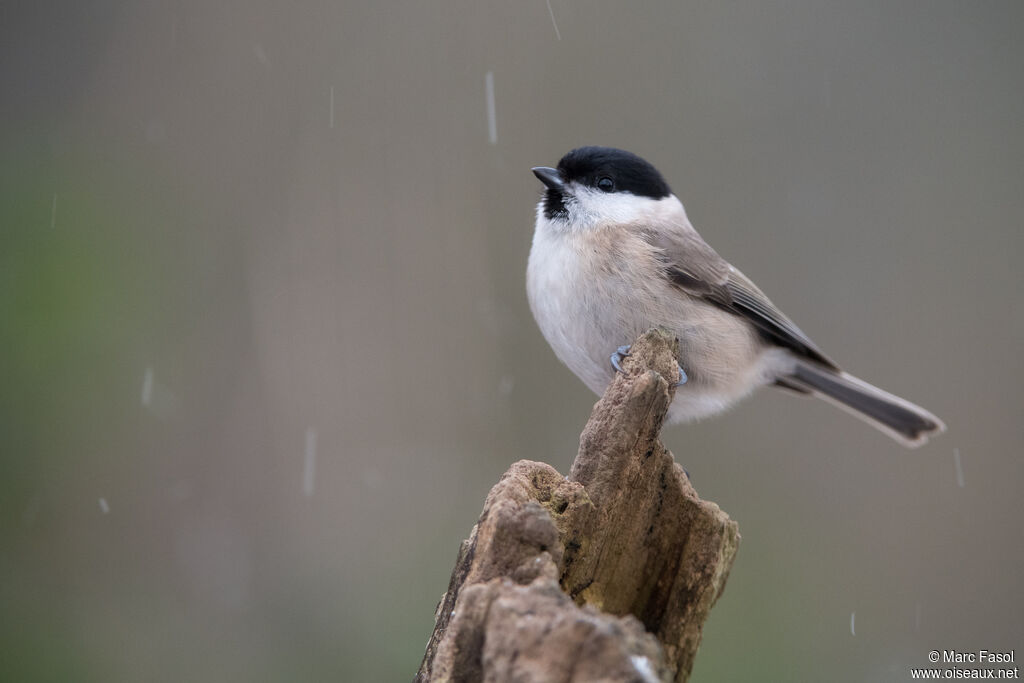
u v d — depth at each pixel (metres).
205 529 10.48
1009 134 12.98
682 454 11.80
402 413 11.43
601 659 3.27
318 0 12.66
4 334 9.98
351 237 11.98
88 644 9.63
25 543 9.86
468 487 11.18
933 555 11.09
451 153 12.32
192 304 11.35
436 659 3.80
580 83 12.73
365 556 10.60
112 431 10.32
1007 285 12.34
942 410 11.91
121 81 12.46
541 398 11.75
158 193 11.79
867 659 10.05
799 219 12.72
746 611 10.48
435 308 11.88
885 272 12.56
